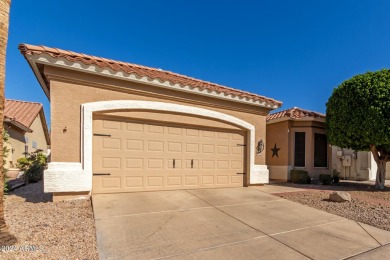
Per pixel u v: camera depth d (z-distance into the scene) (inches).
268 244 171.9
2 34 143.5
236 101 383.2
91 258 140.3
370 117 394.0
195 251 157.1
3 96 143.8
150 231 185.5
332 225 217.5
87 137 269.1
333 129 460.8
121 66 312.5
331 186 468.8
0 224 142.4
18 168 527.5
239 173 393.1
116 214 218.1
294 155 544.1
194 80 403.2
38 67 262.4
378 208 277.0
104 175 285.3
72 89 267.9
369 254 160.9
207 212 240.8
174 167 333.7
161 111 323.0
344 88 443.2
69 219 200.8
